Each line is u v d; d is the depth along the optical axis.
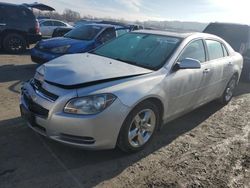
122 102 3.25
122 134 3.41
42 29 19.80
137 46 4.46
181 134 4.53
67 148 3.70
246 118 5.51
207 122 5.16
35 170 3.21
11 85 6.42
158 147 4.01
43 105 3.25
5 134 3.97
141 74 3.65
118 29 8.92
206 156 3.88
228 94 6.17
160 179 3.27
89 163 3.43
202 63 4.75
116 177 3.23
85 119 3.07
